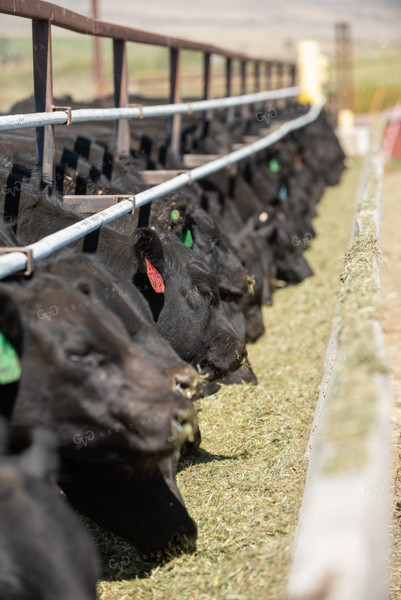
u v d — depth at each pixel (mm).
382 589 2635
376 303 3811
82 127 8609
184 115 11195
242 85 14266
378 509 2510
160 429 3053
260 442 4973
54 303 3051
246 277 6293
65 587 2342
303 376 6375
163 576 3463
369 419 2586
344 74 35562
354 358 3104
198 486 4371
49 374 3018
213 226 6164
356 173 20078
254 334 7523
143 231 4344
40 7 4645
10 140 6312
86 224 3980
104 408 3055
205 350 5039
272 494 4133
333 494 2303
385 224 12930
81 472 3551
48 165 5074
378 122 25625
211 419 5457
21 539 2348
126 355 3117
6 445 2816
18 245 3990
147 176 6535
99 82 20125
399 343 7066
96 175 5734
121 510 3635
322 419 3756
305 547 2270
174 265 4871
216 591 3135
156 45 7484
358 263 4750
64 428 3109
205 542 3678
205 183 8805
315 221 13719
